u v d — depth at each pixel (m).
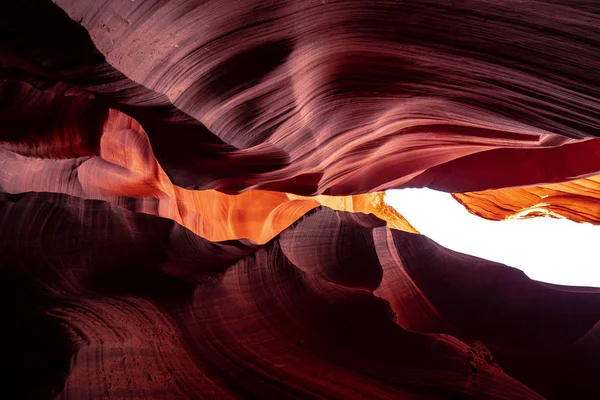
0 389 3.29
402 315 7.39
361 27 4.06
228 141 4.54
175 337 5.05
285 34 3.83
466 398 4.51
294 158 5.49
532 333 7.30
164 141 5.40
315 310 6.34
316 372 4.91
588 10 2.79
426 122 5.96
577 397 5.93
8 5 2.68
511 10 3.19
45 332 3.91
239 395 4.31
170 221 7.63
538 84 3.83
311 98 4.83
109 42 2.94
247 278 6.57
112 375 3.67
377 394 4.57
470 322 7.74
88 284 6.15
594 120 3.85
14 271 5.74
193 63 3.67
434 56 4.12
